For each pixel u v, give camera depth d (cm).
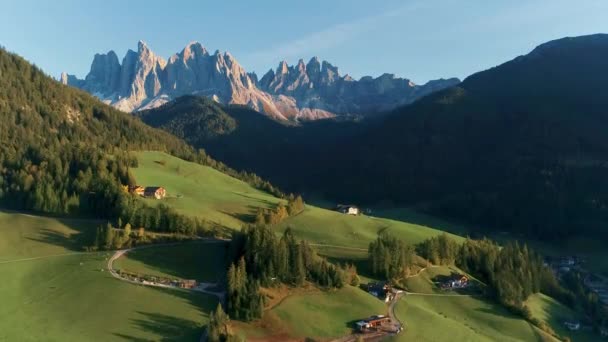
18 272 14538
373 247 17112
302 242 15238
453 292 16938
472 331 14250
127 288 13500
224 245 16800
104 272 14438
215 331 11212
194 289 13800
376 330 12950
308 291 14200
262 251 14525
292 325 12531
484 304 16562
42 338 11119
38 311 12375
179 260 15712
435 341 13038
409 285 16512
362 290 15162
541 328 15975
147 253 16025
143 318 12112
